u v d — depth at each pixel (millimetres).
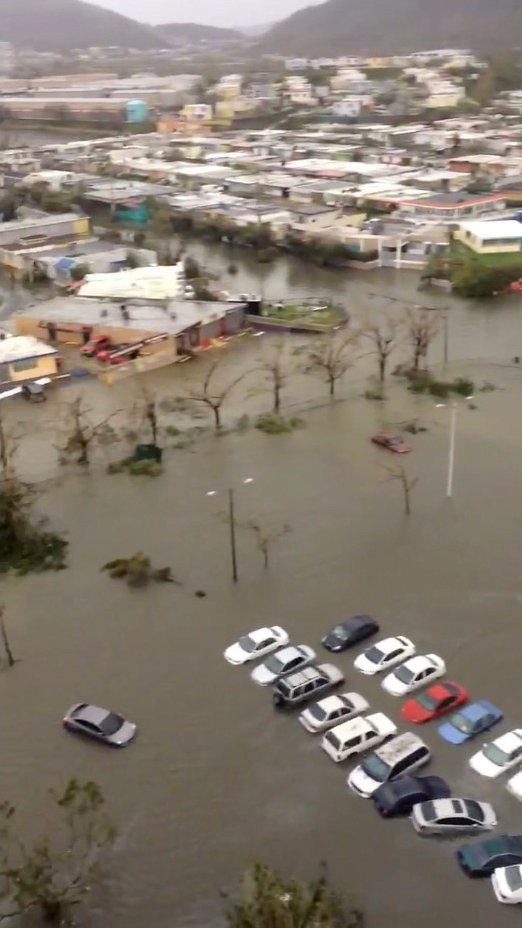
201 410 74875
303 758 39312
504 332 94688
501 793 37094
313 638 46750
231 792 37688
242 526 57000
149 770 38938
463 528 56250
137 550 54750
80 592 50906
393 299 108812
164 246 138000
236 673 44438
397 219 138375
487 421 71500
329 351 82438
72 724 40906
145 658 45625
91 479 63781
